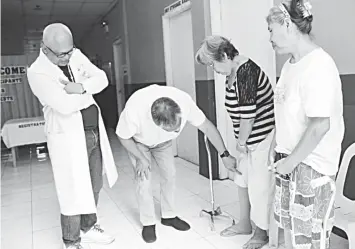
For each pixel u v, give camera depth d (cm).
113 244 256
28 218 321
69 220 236
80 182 234
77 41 1253
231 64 213
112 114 950
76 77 241
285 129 166
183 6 445
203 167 415
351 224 191
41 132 560
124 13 739
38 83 217
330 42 232
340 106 157
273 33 160
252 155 223
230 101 223
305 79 151
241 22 343
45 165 537
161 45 540
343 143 230
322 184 159
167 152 267
